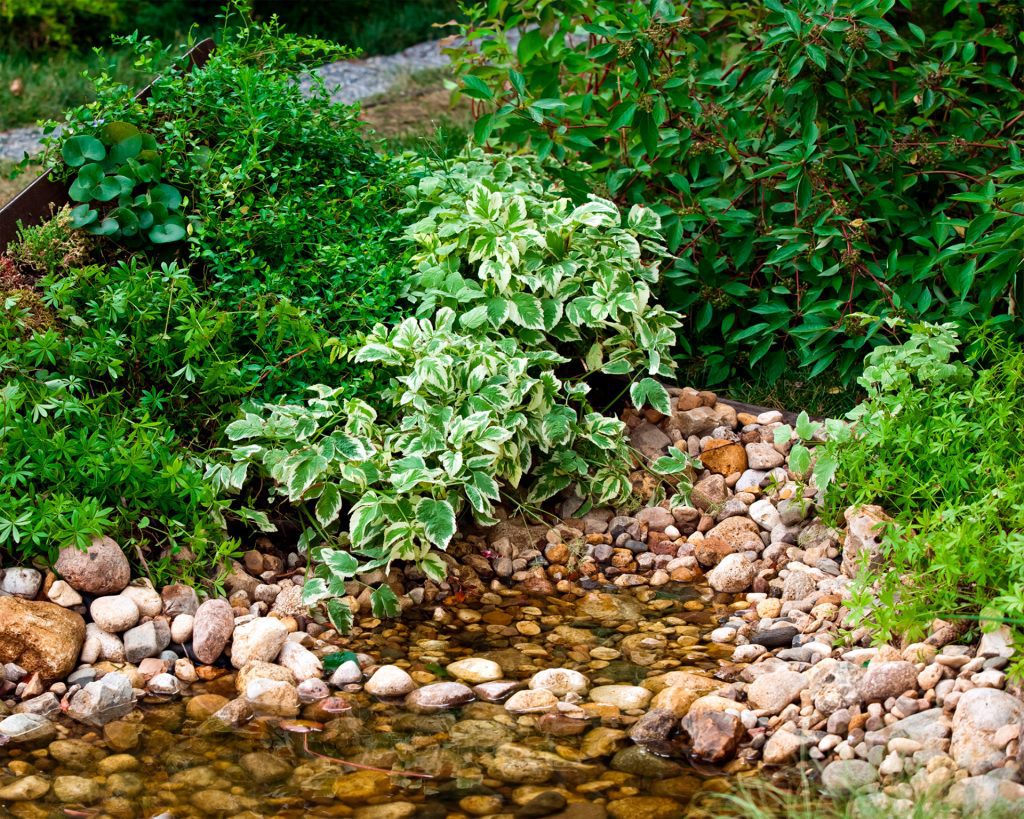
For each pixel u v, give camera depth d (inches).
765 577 142.1
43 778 101.3
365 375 147.7
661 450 162.4
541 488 154.7
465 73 215.9
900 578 118.3
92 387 144.9
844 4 165.9
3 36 374.3
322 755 106.3
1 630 114.9
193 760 105.2
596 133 187.2
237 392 142.9
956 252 156.9
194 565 131.9
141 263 160.7
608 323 161.2
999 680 102.7
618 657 125.8
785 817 94.3
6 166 270.1
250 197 156.9
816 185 173.0
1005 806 89.1
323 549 134.6
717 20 197.5
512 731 110.3
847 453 141.0
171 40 409.1
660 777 101.9
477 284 159.6
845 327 164.9
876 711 105.5
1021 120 177.6
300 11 445.4
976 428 133.9
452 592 141.6
